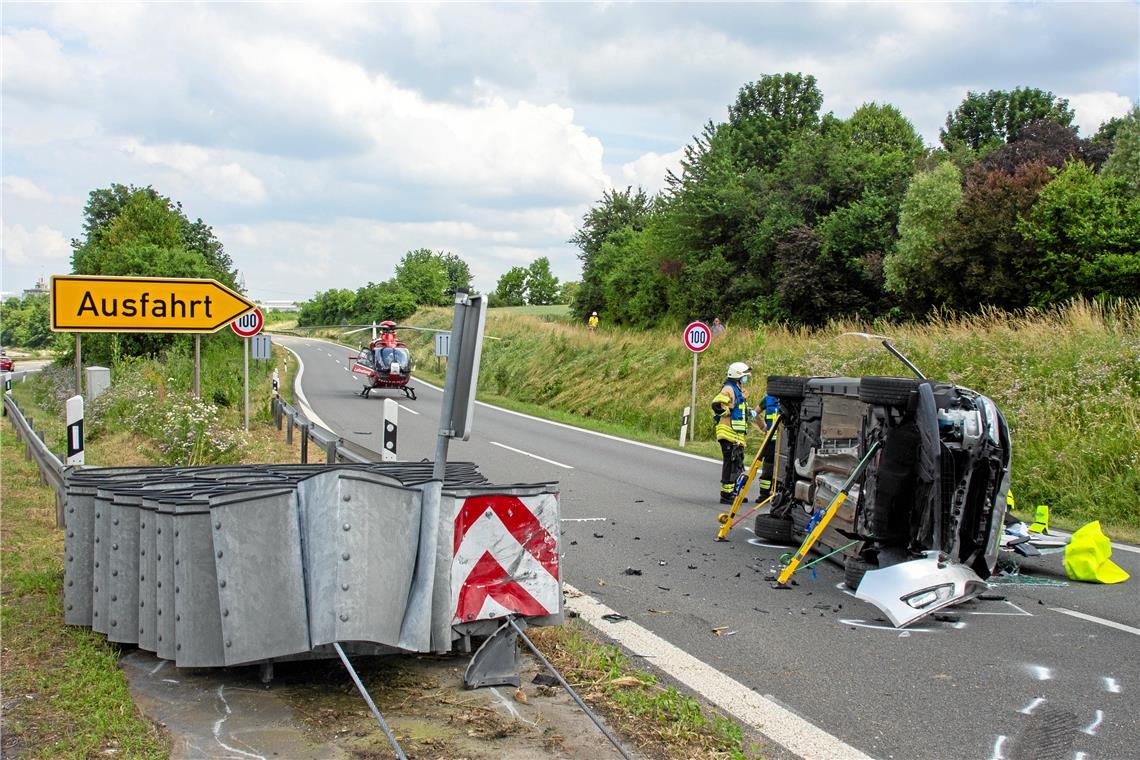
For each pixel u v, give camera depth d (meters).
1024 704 5.08
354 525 4.57
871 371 19.75
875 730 4.71
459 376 4.99
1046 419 13.89
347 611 4.51
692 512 11.21
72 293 9.95
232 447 14.58
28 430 13.84
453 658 5.48
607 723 4.63
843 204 39.94
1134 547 9.62
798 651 5.98
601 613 6.80
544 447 18.44
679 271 44.62
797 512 9.06
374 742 4.33
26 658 5.39
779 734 4.64
